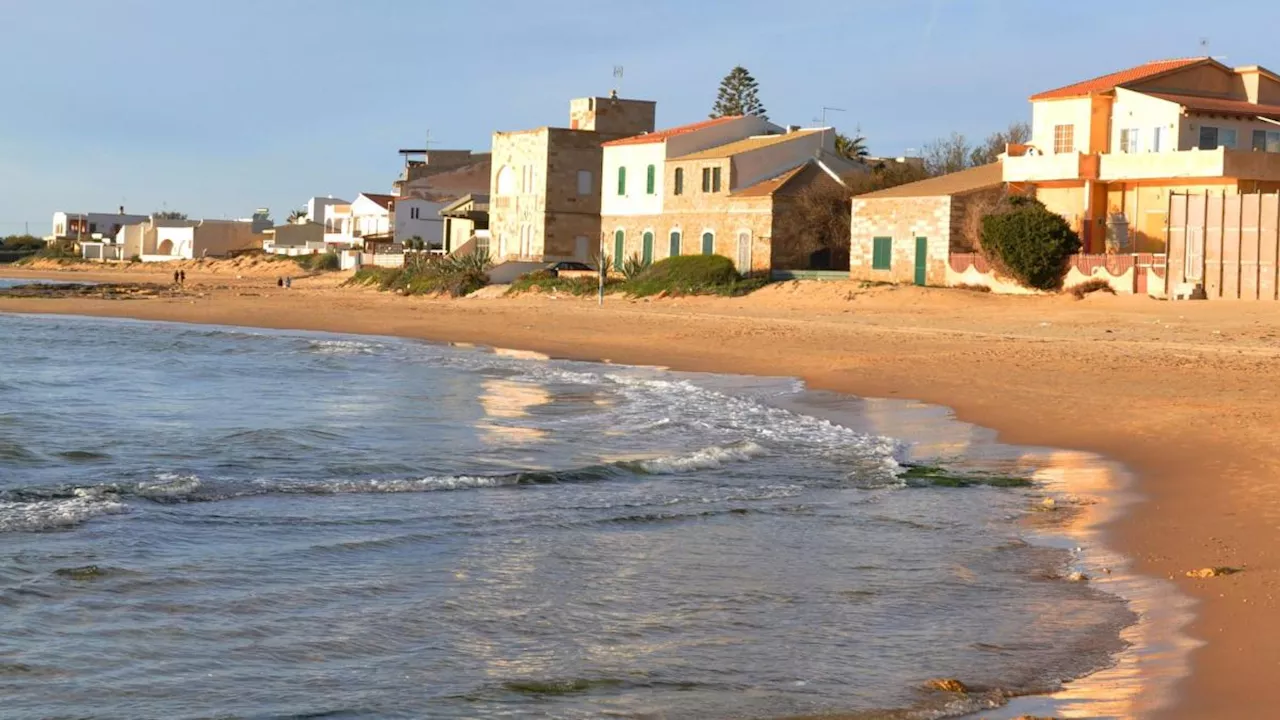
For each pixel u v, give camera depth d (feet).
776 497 61.72
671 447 79.77
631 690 33.71
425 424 92.48
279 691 34.06
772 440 80.28
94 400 109.70
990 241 185.16
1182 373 107.45
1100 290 175.94
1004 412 89.66
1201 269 167.53
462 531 54.29
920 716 31.01
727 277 223.92
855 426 86.63
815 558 48.70
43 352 160.15
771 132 258.37
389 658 36.88
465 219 330.13
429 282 286.46
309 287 345.51
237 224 547.90
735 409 97.45
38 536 52.95
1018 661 35.06
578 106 290.76
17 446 82.07
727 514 57.57
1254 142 190.19
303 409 102.73
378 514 58.34
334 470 72.84
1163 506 55.26
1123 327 149.59
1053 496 60.03
